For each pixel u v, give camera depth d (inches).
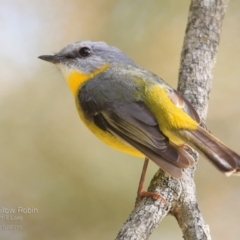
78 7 508.7
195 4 427.5
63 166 476.1
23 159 479.5
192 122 337.4
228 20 511.2
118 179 470.0
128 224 324.8
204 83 399.9
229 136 501.0
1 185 473.4
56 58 405.4
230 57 513.3
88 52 395.2
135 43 495.5
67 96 496.1
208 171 494.0
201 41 414.0
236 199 492.4
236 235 487.5
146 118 343.0
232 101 508.4
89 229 467.5
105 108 362.0
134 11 497.0
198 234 324.2
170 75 495.2
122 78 367.6
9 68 501.4
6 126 484.7
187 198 340.5
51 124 489.1
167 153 327.9
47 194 472.1
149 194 339.3
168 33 494.6
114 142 366.0
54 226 468.4
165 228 472.7
